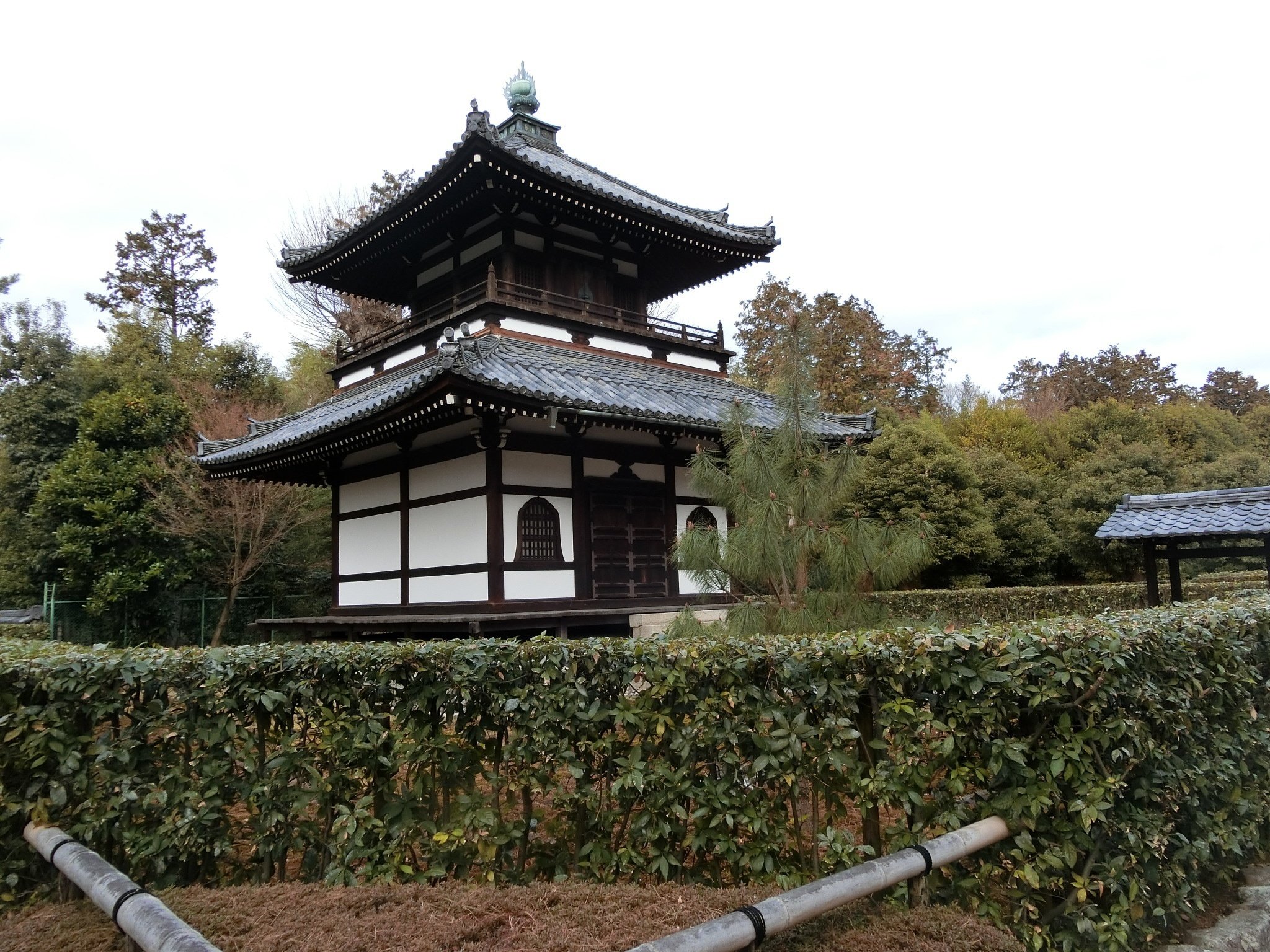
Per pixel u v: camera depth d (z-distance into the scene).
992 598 19.73
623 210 14.91
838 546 6.35
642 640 4.67
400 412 11.08
